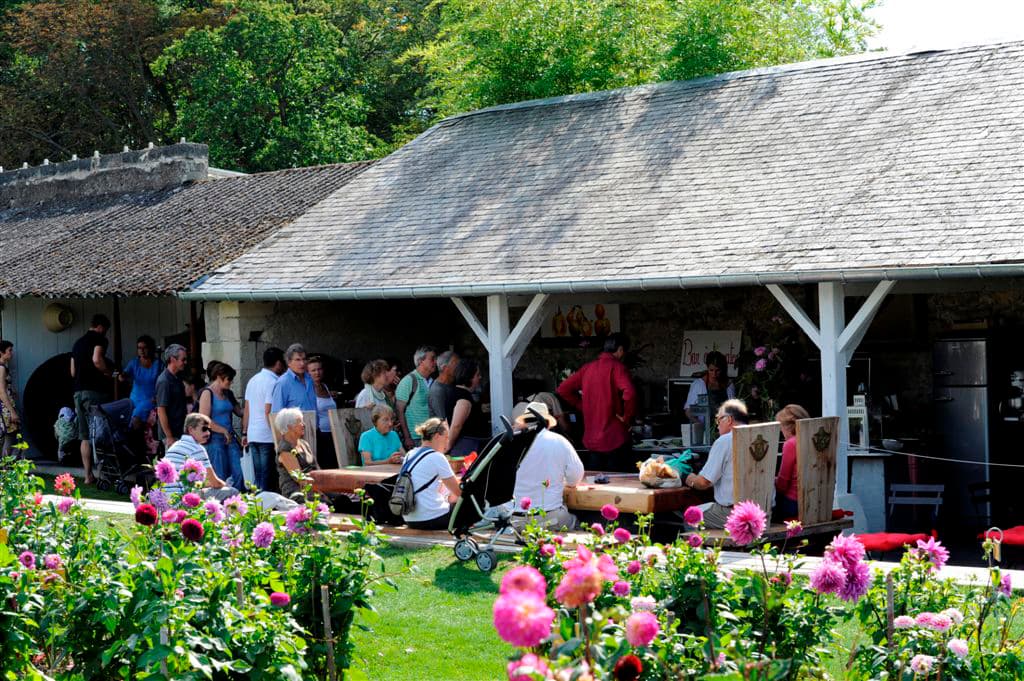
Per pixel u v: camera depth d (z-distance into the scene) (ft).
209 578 18.06
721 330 52.60
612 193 46.01
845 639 22.36
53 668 18.60
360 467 38.78
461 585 28.27
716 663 15.33
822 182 41.14
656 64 78.79
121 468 48.67
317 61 117.80
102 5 117.50
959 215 36.22
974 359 43.62
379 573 29.50
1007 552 36.45
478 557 29.55
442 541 32.60
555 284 40.88
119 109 124.47
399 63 113.39
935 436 44.39
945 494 43.91
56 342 63.00
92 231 63.62
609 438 41.09
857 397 40.19
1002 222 35.09
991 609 19.13
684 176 45.16
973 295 46.80
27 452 61.46
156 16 119.65
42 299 62.39
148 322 62.75
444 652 23.66
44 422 61.98
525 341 43.50
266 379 40.40
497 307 43.52
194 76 115.34
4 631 17.26
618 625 14.07
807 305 50.08
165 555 18.34
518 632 10.68
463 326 61.21
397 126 125.70
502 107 57.21
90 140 120.26
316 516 21.26
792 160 43.29
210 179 68.49
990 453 43.34
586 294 55.16
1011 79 42.83
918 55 46.57
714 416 44.93
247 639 17.62
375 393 42.65
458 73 87.71
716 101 49.78
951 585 19.40
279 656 17.81
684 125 49.01
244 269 50.19
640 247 41.32
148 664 16.38
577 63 80.33
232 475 42.73
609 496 32.12
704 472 31.40
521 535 29.81
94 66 118.32
